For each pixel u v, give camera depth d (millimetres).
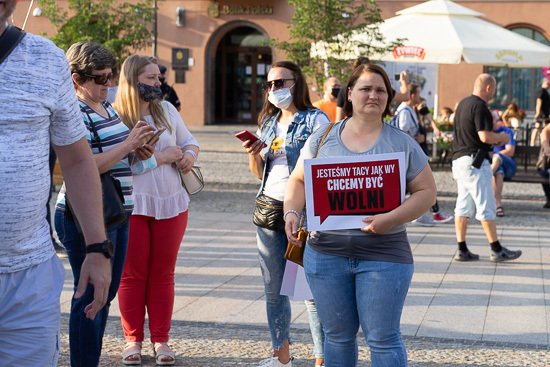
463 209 7844
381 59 14609
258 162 4715
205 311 5957
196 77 29484
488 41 14469
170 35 29406
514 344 5227
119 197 3996
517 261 7918
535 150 13859
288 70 4500
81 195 2705
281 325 4574
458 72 26891
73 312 4062
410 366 4746
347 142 3578
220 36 29500
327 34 17938
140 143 4055
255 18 29078
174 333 5398
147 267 4812
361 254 3436
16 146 2414
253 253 8148
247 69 30656
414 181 3535
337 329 3551
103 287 2740
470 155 7703
